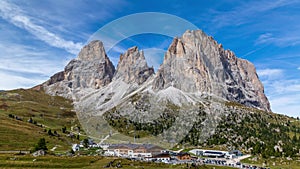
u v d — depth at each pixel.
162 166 71.88
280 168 127.00
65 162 82.94
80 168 77.19
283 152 164.12
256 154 155.88
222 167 101.75
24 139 143.75
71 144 146.50
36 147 110.19
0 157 88.75
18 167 79.06
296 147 175.62
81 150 100.12
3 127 158.12
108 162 75.50
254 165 129.88
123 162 73.06
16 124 176.00
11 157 88.94
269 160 144.12
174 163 78.50
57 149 128.62
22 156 90.88
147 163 71.88
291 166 132.38
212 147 152.75
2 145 126.62
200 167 84.31
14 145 129.88
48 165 80.94
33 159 86.69
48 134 164.38
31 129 171.75
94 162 79.56
